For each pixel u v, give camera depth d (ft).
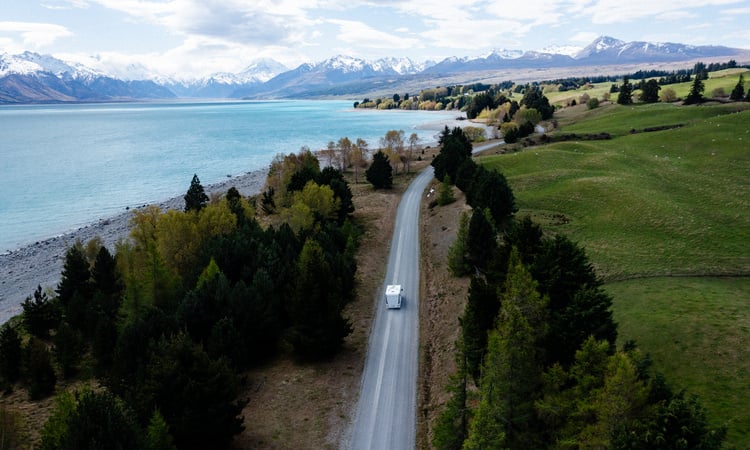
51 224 360.69
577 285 116.47
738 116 397.80
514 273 104.63
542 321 98.12
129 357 137.08
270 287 168.25
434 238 259.19
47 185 481.87
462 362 103.24
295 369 152.35
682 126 442.09
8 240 327.67
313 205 279.90
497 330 94.73
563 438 80.69
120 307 186.39
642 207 234.99
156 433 93.50
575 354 86.79
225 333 147.95
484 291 116.47
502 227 228.02
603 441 71.46
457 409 96.37
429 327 170.40
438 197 320.50
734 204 238.48
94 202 420.36
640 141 399.03
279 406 132.67
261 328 157.38
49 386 155.12
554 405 83.92
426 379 141.18
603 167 325.83
